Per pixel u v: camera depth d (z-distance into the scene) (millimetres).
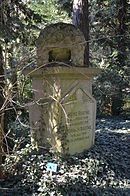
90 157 5012
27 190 4145
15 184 4254
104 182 4551
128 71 11977
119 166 5082
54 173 4461
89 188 4297
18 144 4984
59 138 4902
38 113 5188
